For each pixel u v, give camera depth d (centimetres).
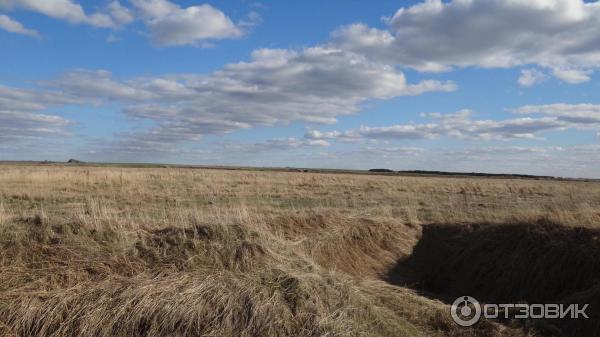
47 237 895
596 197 2547
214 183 3128
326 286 852
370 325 798
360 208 1834
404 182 4197
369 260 1298
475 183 4456
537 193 3212
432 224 1517
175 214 1266
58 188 2414
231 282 815
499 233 1259
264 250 940
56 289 775
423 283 1255
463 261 1261
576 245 1084
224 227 992
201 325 739
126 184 2764
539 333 854
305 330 743
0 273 793
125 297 758
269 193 2555
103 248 898
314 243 1238
